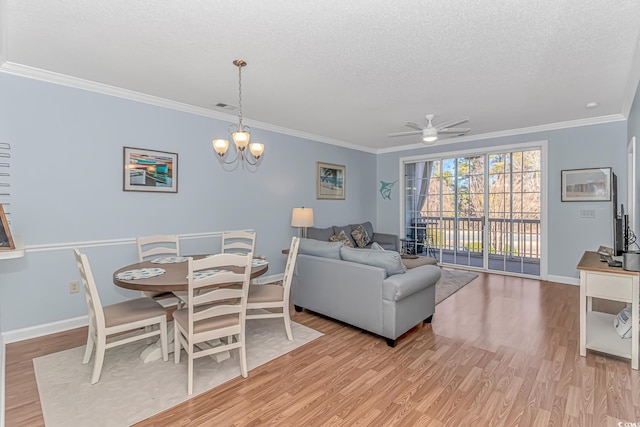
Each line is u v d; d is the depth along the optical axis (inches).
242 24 84.6
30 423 72.1
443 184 247.9
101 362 88.5
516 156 211.8
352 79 121.8
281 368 96.7
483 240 227.1
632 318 93.0
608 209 177.0
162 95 141.5
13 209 112.5
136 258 141.3
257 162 189.3
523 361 99.7
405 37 90.8
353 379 90.8
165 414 75.8
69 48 98.0
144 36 90.9
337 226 240.5
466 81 123.4
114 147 134.9
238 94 139.5
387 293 110.1
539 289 180.4
